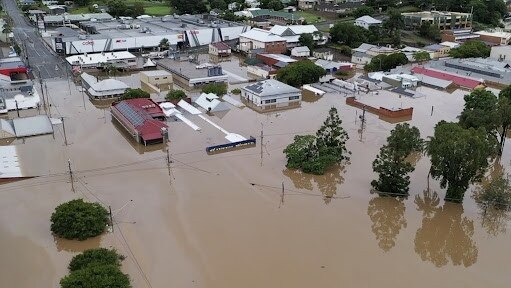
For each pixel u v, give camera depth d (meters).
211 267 57.50
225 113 114.25
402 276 56.88
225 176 81.12
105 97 123.88
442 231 66.94
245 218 68.19
